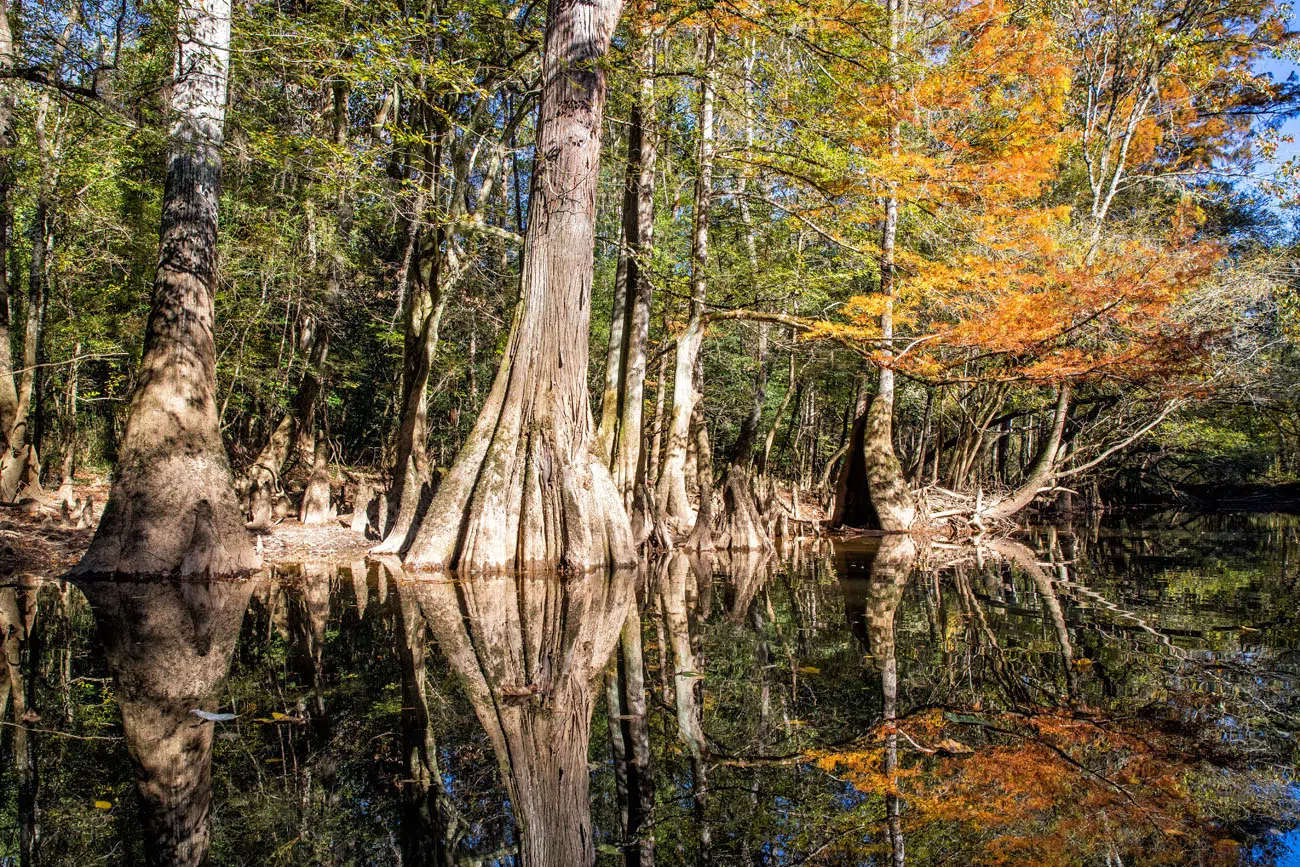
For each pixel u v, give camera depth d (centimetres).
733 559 1277
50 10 765
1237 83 1752
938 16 1572
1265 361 1520
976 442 1942
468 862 284
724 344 2559
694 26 1323
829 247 1761
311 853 286
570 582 913
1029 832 287
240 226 1562
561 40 1002
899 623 691
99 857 279
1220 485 3116
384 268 1984
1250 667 518
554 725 419
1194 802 309
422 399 1297
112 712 427
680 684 499
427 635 621
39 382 1420
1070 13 1616
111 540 838
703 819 316
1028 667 524
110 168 1394
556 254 990
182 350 876
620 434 1352
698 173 1412
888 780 345
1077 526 2078
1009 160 1397
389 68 884
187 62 872
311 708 438
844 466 1792
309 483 1459
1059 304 1212
